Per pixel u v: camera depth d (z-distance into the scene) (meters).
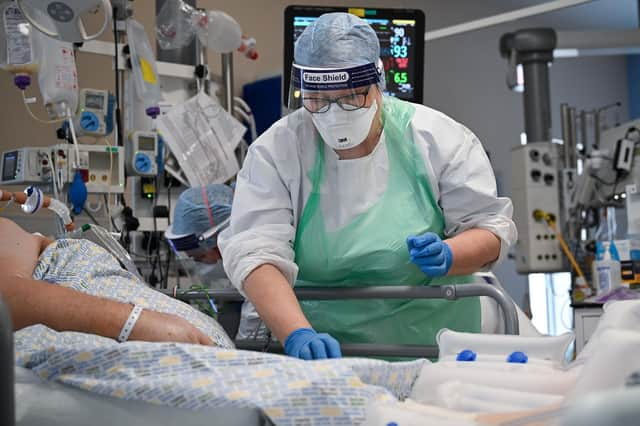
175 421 1.06
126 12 2.82
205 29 2.96
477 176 1.83
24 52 2.61
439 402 1.05
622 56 8.55
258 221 1.82
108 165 2.75
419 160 1.83
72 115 2.70
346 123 1.69
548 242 4.34
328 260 1.83
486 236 1.79
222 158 3.02
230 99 3.29
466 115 6.93
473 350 1.30
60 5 2.17
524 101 5.14
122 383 1.06
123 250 1.87
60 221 2.06
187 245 2.59
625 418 0.55
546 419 0.79
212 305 2.43
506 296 1.74
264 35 5.25
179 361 1.09
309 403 1.02
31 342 1.24
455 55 6.89
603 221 4.30
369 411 0.97
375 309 1.89
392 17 2.57
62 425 1.08
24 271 1.56
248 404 1.02
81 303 1.39
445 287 1.76
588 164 4.09
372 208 1.82
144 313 1.41
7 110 3.85
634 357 0.85
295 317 1.54
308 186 1.83
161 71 3.03
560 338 1.23
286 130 1.83
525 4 7.44
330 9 2.54
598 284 3.55
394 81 2.56
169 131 2.94
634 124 3.98
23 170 2.62
